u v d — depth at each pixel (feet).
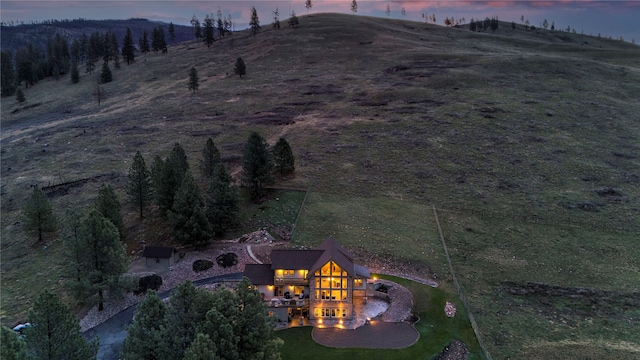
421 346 154.40
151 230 231.50
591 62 533.55
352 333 160.97
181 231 208.64
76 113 483.51
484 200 262.47
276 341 123.95
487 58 551.18
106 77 609.42
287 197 261.24
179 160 257.75
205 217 210.38
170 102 477.77
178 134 377.91
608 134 350.02
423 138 346.54
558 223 240.12
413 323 167.12
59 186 286.25
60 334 111.86
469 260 210.79
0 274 206.08
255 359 115.14
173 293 121.08
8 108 547.08
